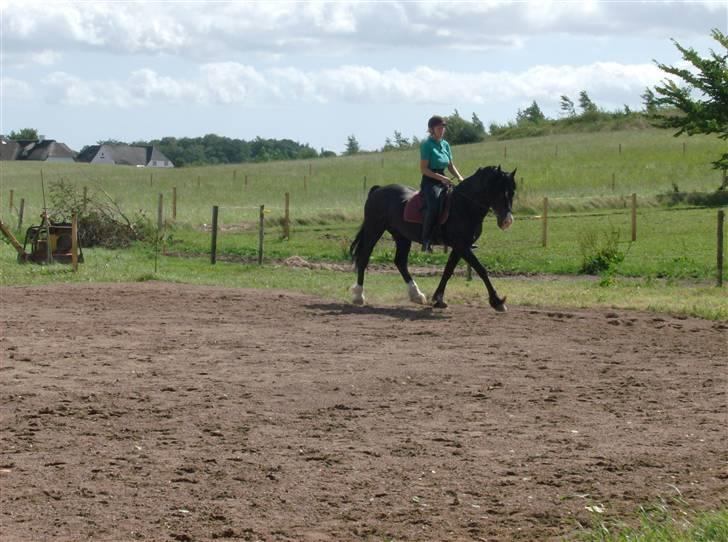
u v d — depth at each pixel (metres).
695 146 77.94
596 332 14.85
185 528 6.46
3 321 15.32
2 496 7.00
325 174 76.00
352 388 10.74
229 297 18.64
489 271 26.53
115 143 173.25
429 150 17.27
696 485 7.39
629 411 9.83
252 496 7.09
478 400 10.26
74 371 11.50
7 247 29.34
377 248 31.39
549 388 10.88
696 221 36.75
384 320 15.97
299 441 8.55
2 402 9.84
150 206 49.38
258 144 187.25
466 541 6.30
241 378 11.22
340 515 6.74
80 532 6.36
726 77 38.22
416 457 8.10
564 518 6.71
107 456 8.02
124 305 17.36
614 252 26.45
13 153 156.00
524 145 88.06
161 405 9.83
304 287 21.05
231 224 40.19
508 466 7.88
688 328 15.36
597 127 102.62
